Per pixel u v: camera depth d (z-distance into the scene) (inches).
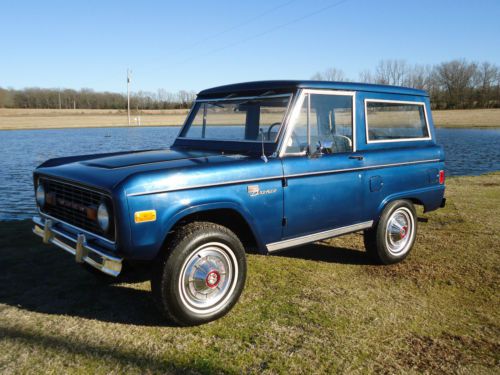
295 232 164.2
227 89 187.5
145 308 153.7
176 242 133.1
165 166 141.0
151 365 117.7
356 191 180.9
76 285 173.9
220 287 144.7
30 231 253.1
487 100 3265.3
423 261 207.0
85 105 4493.1
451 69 3292.3
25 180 619.5
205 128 193.9
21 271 188.2
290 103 161.3
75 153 989.8
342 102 179.6
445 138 1412.4
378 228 193.6
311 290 169.9
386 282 180.2
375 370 118.5
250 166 147.9
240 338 133.0
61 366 116.6
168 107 4323.3
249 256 212.2
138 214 125.0
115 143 1249.4
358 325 142.4
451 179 506.9
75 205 145.3
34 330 135.8
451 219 287.9
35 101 4443.9
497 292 171.5
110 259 125.3
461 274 190.2
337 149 177.8
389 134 199.3
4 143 1269.7
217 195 139.9
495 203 343.6
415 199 210.4
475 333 139.5
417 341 133.8
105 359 120.3
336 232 178.7
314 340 132.5
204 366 117.7
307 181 163.3
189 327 139.7
